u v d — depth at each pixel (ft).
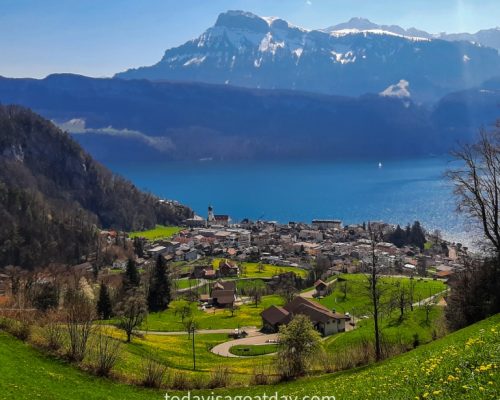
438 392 64.59
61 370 137.28
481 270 196.85
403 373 89.97
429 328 278.26
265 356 297.74
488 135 208.54
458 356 79.56
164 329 394.93
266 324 400.88
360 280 515.91
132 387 144.77
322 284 513.04
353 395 91.20
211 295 537.65
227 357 298.15
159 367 166.50
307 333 197.36
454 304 212.43
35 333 156.97
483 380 62.59
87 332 154.71
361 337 277.23
